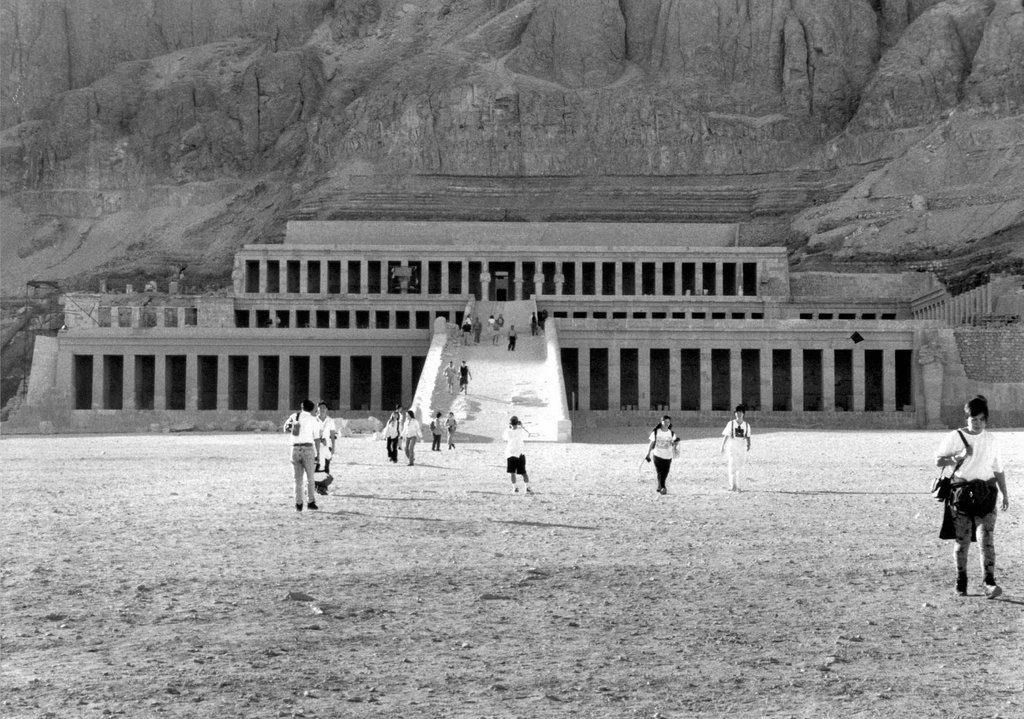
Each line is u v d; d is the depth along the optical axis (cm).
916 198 17250
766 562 2505
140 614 1956
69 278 19988
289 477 4894
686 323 11425
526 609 2023
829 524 3159
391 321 14450
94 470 5438
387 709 1463
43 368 12062
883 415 11144
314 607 1998
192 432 10925
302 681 1579
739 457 4225
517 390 8869
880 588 2217
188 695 1510
